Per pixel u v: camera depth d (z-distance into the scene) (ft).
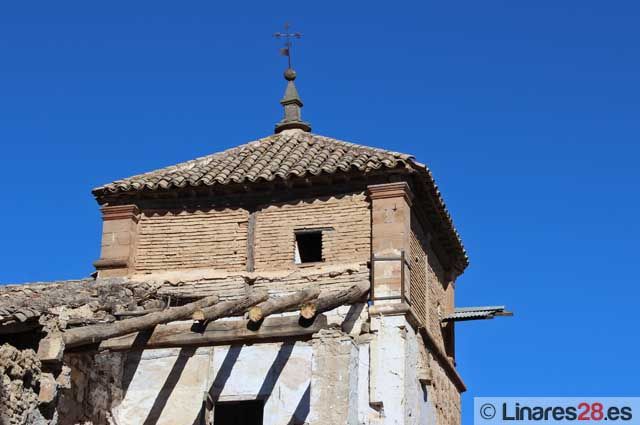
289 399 59.57
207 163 70.23
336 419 53.47
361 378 59.47
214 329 56.08
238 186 65.26
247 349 61.11
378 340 60.03
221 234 65.62
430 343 66.69
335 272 62.49
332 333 55.06
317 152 68.69
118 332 53.42
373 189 63.41
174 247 65.98
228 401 60.44
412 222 65.82
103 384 59.82
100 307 57.72
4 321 50.19
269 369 60.44
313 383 54.34
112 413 60.59
